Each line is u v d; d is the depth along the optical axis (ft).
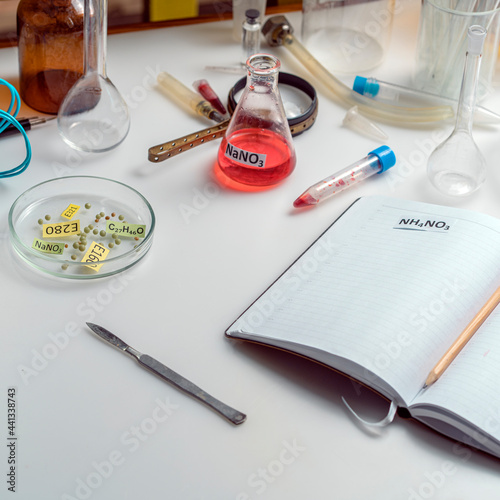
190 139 3.51
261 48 4.36
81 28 3.55
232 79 4.10
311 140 3.77
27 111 3.73
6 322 2.75
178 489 2.31
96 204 3.27
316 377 2.66
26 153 3.51
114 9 4.30
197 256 3.10
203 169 3.55
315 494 2.33
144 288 2.94
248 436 2.46
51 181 3.26
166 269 3.03
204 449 2.42
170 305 2.88
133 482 2.32
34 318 2.78
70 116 3.51
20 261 3.00
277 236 3.23
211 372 2.65
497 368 2.54
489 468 2.43
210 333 2.79
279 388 2.62
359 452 2.44
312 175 3.56
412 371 2.53
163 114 3.83
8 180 3.35
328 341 2.59
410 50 4.46
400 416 2.55
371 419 2.54
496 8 3.64
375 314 2.68
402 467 2.41
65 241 3.09
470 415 2.38
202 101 3.81
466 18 3.67
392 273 2.88
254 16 4.03
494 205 3.44
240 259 3.10
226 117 3.80
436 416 2.43
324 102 4.02
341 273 2.93
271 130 3.36
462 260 2.90
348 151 3.72
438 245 2.98
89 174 3.44
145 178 3.46
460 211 3.15
